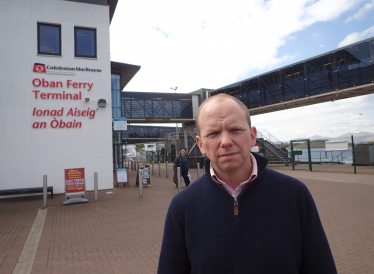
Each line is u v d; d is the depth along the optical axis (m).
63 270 3.68
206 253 1.11
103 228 5.73
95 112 11.44
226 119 1.15
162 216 6.69
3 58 10.31
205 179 1.26
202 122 1.21
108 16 12.03
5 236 5.25
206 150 1.21
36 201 9.14
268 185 1.16
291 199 1.13
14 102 10.32
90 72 11.48
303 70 18.42
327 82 17.11
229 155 1.13
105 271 3.64
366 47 15.37
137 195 9.92
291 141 18.72
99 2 11.94
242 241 1.08
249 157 1.22
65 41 11.23
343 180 12.53
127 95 24.27
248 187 1.15
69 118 11.02
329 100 18.52
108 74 11.76
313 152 23.73
